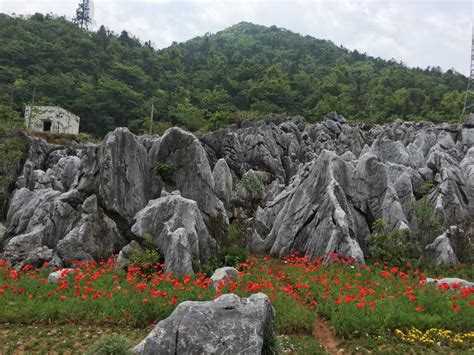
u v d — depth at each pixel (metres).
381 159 32.06
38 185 34.75
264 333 9.95
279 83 84.62
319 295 14.53
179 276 16.62
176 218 19.02
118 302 13.26
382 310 12.95
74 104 72.44
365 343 11.61
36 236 20.66
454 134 42.72
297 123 52.59
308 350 11.18
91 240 19.86
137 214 20.22
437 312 13.36
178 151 23.12
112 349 9.46
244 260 20.06
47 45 87.31
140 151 22.69
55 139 50.69
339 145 46.03
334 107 76.81
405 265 19.55
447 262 19.53
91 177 21.39
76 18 142.75
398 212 22.25
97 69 87.75
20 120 57.81
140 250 18.55
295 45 152.88
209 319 9.79
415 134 41.59
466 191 26.00
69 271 16.59
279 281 16.92
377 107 78.19
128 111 76.12
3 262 18.03
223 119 61.72
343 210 21.14
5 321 12.82
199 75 100.50
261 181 30.73
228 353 9.25
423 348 11.35
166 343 9.41
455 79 102.00
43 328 12.44
